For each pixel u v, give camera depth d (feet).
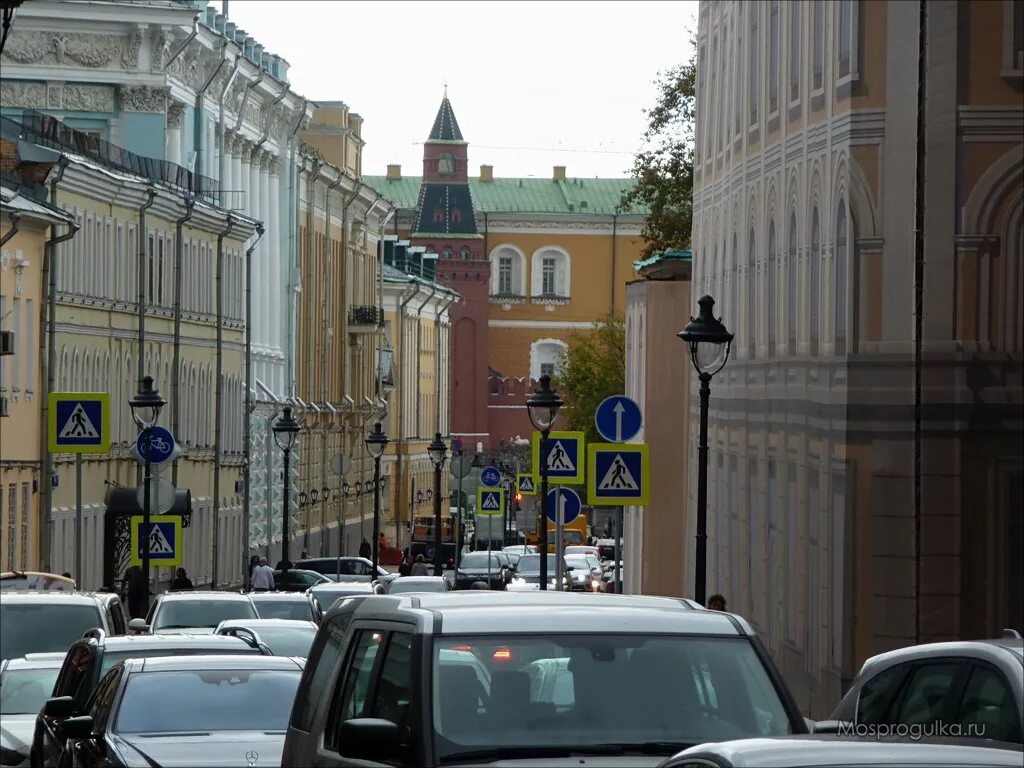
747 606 314.96
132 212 614.75
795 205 276.62
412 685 97.71
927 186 215.31
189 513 606.55
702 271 388.98
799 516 265.34
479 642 99.19
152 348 635.25
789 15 283.79
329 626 115.85
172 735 156.04
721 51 363.56
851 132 229.45
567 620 100.94
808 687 252.21
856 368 224.94
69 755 161.38
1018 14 211.00
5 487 495.82
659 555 447.01
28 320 516.73
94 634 191.83
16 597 261.65
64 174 545.03
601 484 286.25
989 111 212.23
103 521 585.22
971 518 215.72
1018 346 212.84
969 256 213.25
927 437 216.54
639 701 97.71
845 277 232.73
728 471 340.18
